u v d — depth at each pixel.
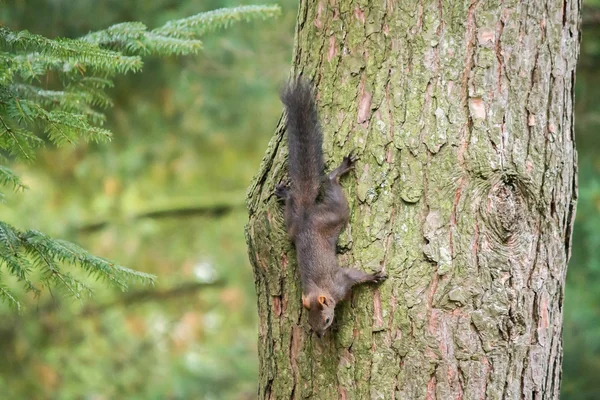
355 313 8.63
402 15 8.62
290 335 9.11
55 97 11.05
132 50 11.01
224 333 27.38
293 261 9.11
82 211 26.77
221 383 24.17
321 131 9.02
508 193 8.41
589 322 16.72
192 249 28.30
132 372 25.28
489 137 8.41
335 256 8.74
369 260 8.53
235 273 27.12
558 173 8.69
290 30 21.98
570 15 8.83
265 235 9.21
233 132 24.36
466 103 8.46
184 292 27.28
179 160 25.98
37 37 9.11
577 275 17.16
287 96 9.24
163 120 22.58
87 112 11.48
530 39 8.57
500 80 8.48
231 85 21.84
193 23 11.51
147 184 28.02
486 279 8.34
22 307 9.25
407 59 8.60
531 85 8.55
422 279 8.38
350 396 8.62
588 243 16.53
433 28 8.54
